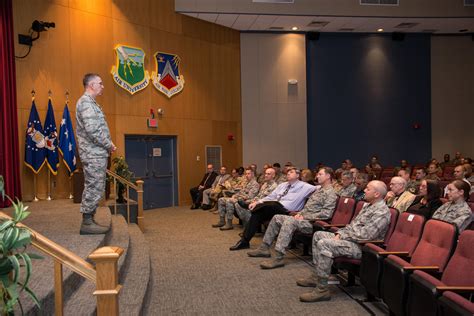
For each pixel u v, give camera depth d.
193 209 10.40
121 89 9.54
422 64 13.84
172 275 4.62
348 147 13.51
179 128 10.89
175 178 10.98
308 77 13.28
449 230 2.91
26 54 7.62
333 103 13.44
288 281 4.36
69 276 2.93
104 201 6.94
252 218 5.93
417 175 7.17
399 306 2.85
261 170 12.67
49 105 7.82
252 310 3.53
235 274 4.64
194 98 11.27
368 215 3.91
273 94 12.83
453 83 13.95
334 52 13.42
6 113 6.90
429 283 2.46
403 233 3.58
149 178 10.43
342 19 11.91
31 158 7.44
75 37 8.53
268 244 5.42
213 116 11.77
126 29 9.61
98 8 9.03
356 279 4.37
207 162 11.60
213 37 11.83
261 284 4.26
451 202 4.01
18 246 1.71
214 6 10.95
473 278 2.53
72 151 7.93
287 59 12.92
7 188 6.82
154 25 10.25
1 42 6.90
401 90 13.77
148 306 3.65
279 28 12.58
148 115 10.12
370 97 13.60
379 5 11.70
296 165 12.94
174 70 10.72
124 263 4.09
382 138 13.67
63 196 8.06
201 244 6.27
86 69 8.74
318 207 5.22
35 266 3.10
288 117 12.92
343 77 13.48
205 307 3.62
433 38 13.88
